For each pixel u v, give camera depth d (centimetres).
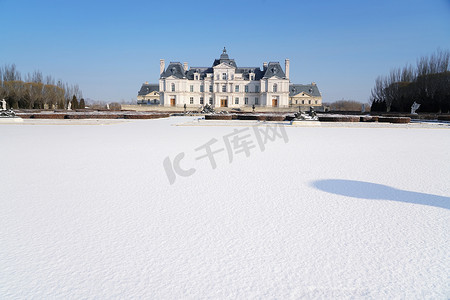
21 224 427
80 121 2880
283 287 289
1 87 5016
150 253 349
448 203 527
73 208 493
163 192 586
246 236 395
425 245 372
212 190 602
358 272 314
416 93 4872
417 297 275
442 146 1280
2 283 291
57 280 297
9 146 1187
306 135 1770
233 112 5394
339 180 686
